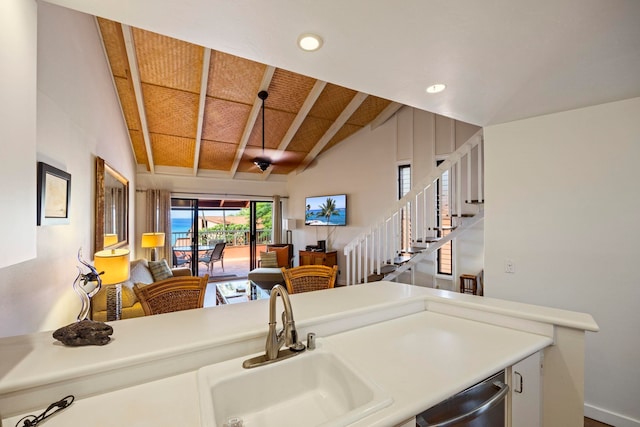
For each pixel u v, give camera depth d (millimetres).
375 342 1322
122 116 4473
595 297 2199
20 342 1091
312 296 1747
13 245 894
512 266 2562
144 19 1347
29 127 997
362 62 1691
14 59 904
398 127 5418
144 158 5996
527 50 1528
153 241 5059
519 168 2533
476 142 3553
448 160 3803
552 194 2379
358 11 1268
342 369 1121
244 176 7324
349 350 1239
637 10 1212
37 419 807
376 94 2102
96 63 3059
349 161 6250
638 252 2053
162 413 850
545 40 1438
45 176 1817
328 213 6535
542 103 2180
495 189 2658
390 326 1522
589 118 2227
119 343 1090
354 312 1478
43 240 1831
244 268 8375
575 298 2277
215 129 5277
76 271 2379
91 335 1068
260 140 5812
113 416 834
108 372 956
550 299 2381
